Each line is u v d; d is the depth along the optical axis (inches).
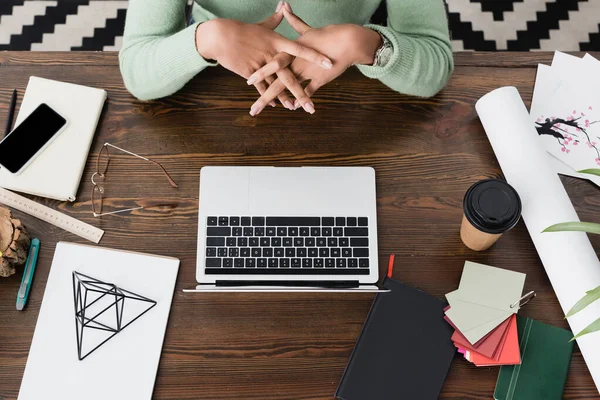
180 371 35.4
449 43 42.1
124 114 40.7
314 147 40.2
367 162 39.8
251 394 35.2
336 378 35.4
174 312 36.4
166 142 40.1
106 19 74.7
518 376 34.8
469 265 36.9
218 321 36.2
